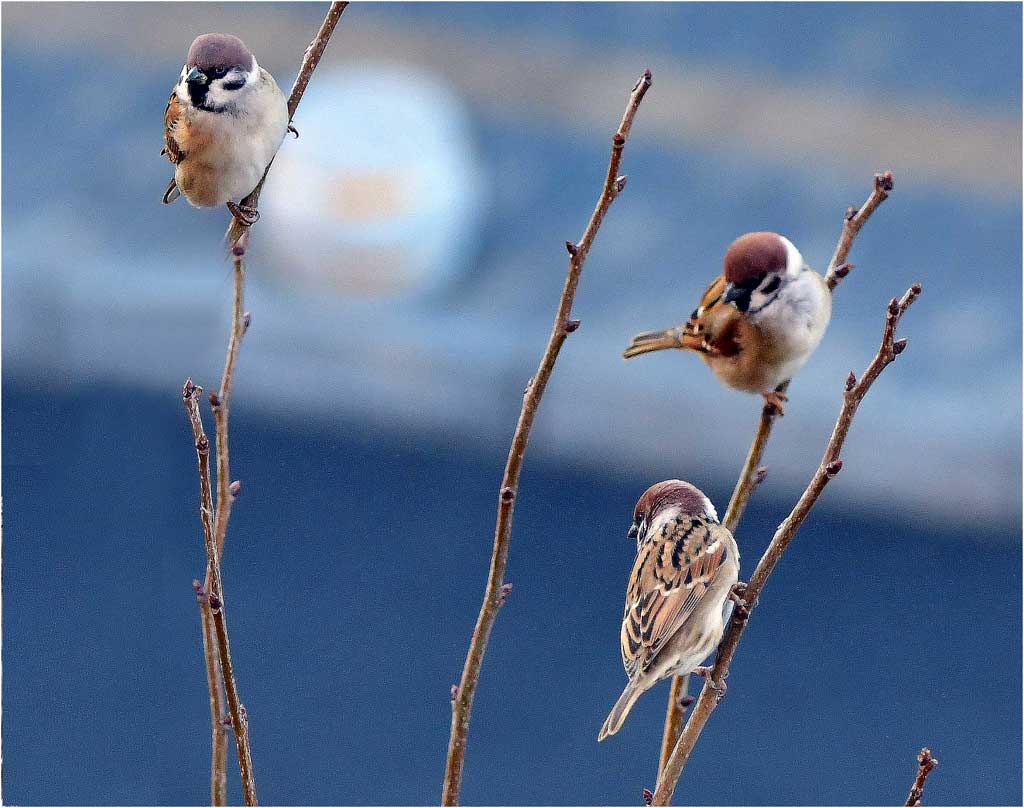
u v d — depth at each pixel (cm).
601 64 2350
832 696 1257
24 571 1368
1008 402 1581
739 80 2295
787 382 916
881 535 1523
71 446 1538
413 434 1630
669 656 909
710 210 2050
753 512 1549
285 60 2220
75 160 2153
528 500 1554
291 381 1673
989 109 2188
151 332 1697
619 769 1141
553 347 892
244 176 909
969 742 1190
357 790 1104
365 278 1708
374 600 1367
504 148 2123
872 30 2344
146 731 1166
